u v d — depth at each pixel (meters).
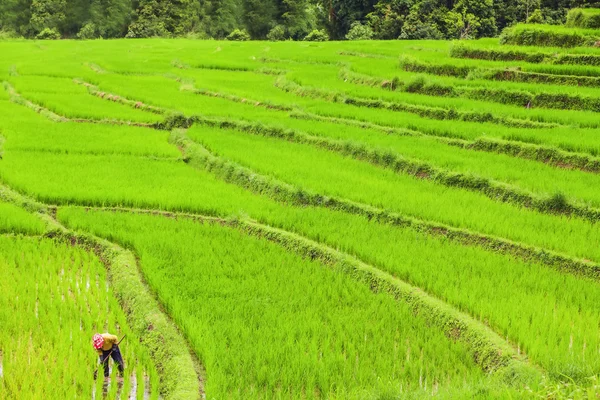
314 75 37.91
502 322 10.77
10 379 9.49
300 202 17.55
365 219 16.00
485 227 15.09
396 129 24.22
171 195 17.83
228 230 15.47
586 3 59.75
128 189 18.25
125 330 11.12
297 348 10.17
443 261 13.37
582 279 12.77
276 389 9.35
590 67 30.17
